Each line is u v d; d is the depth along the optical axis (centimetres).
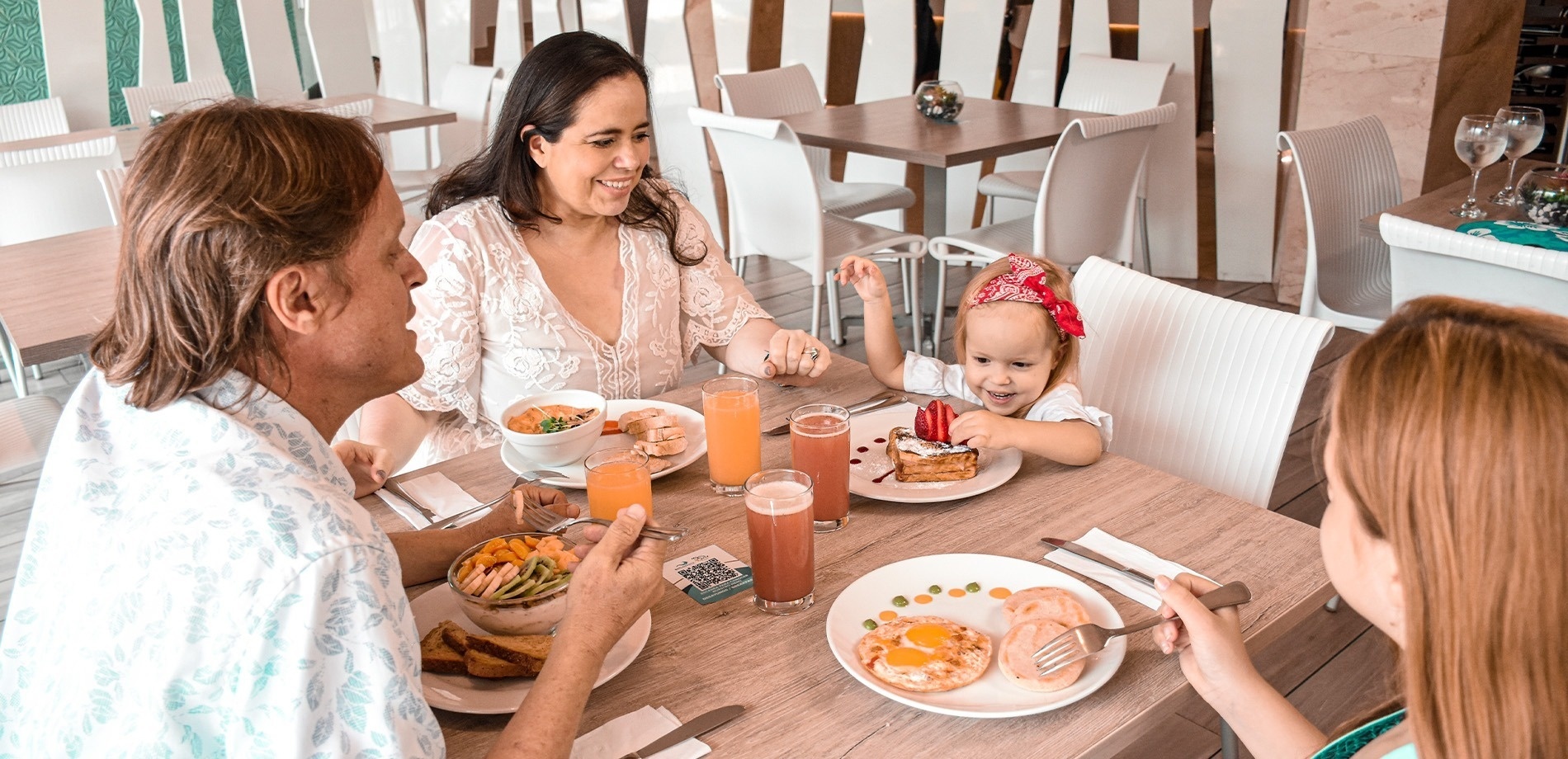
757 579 111
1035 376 156
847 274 169
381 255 84
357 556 72
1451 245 215
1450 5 357
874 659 99
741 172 342
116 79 532
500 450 152
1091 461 142
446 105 481
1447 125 381
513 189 167
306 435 82
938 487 135
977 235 351
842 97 539
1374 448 64
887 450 144
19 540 274
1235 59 416
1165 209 445
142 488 75
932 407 141
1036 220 314
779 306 433
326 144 79
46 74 500
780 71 429
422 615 111
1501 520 59
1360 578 72
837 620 106
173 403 78
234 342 77
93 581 74
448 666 100
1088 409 147
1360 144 302
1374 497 65
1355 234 304
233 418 77
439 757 76
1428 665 64
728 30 494
